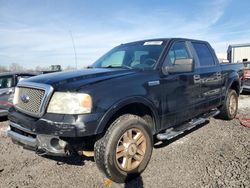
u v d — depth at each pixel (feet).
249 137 15.90
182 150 14.08
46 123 9.67
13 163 13.17
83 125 9.38
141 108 12.00
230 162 12.23
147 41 15.37
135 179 11.06
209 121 20.18
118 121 10.65
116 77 11.09
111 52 16.30
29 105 10.69
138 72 12.07
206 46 17.81
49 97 9.95
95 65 15.66
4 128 21.22
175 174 11.28
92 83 10.19
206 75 16.22
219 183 10.32
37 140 10.13
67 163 12.94
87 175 11.59
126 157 10.84
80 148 10.67
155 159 12.98
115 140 10.31
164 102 12.69
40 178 11.45
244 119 20.59
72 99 9.63
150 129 11.84
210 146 14.57
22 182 11.14
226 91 19.13
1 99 23.94
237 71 21.03
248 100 31.40
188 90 14.38
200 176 10.98
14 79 24.94
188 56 15.39
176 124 14.02
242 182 10.31
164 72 12.98
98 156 10.31
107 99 10.09
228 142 15.14
